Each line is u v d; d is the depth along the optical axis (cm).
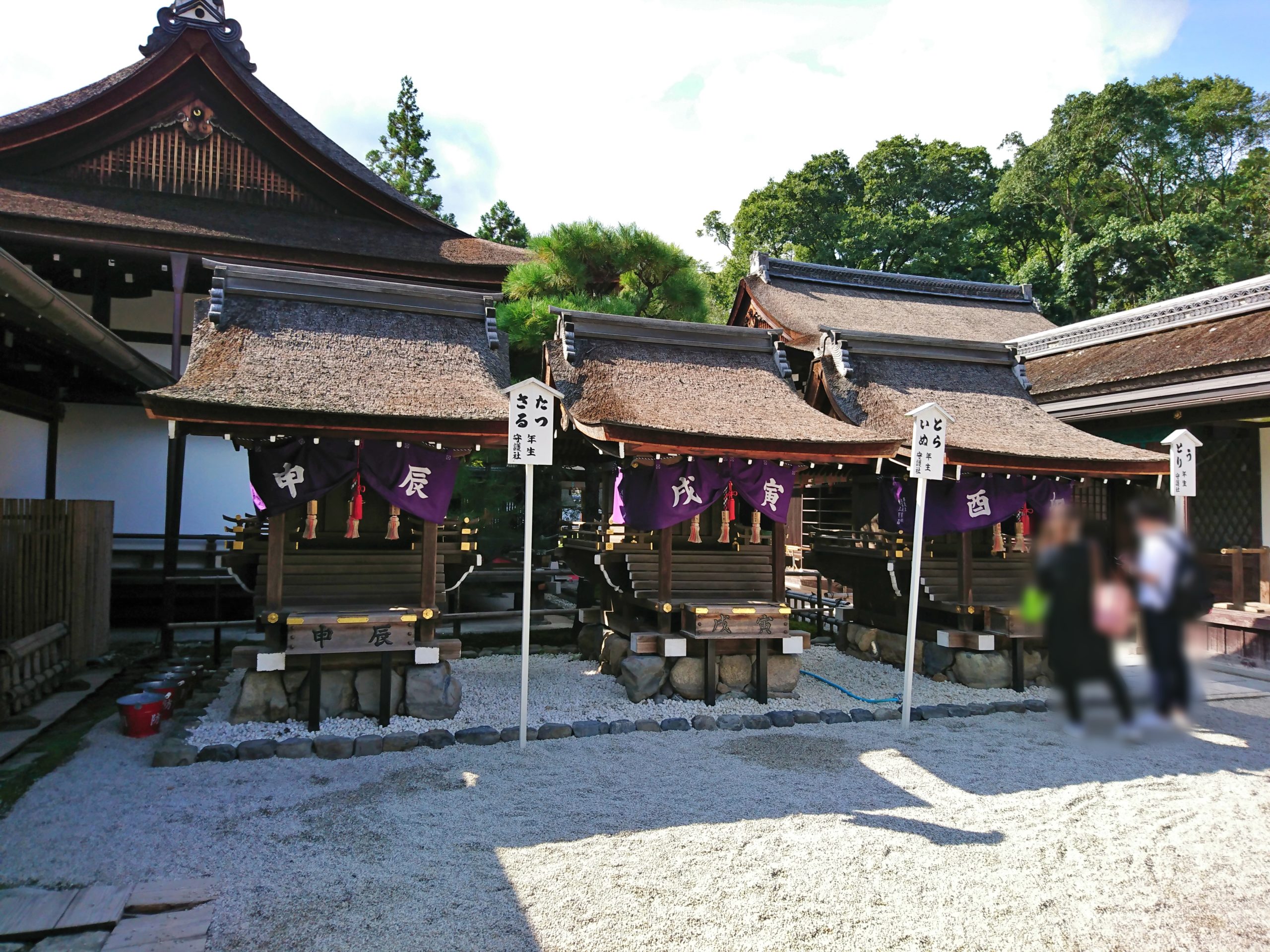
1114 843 477
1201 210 3331
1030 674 902
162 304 1416
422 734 647
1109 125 3183
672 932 366
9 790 530
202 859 431
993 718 759
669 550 812
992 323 1972
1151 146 3253
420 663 703
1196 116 3431
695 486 783
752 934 365
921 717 754
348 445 677
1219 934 376
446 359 758
